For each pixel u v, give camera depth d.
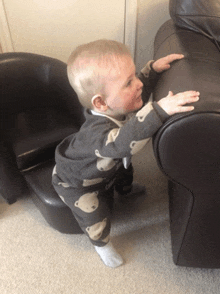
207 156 0.68
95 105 0.82
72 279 1.07
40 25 1.49
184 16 1.06
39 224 1.26
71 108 1.28
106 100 0.81
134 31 1.57
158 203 1.32
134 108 0.84
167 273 1.07
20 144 1.18
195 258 0.99
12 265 1.12
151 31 1.60
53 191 1.10
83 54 0.78
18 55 1.29
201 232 0.89
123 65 0.77
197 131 0.64
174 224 1.01
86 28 1.54
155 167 1.49
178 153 0.69
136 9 1.49
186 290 1.02
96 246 1.08
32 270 1.10
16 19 1.45
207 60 0.83
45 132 1.23
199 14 1.04
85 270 1.10
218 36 1.03
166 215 1.27
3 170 1.17
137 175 1.45
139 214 1.28
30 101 1.37
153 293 1.02
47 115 1.34
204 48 0.91
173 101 0.65
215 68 0.78
